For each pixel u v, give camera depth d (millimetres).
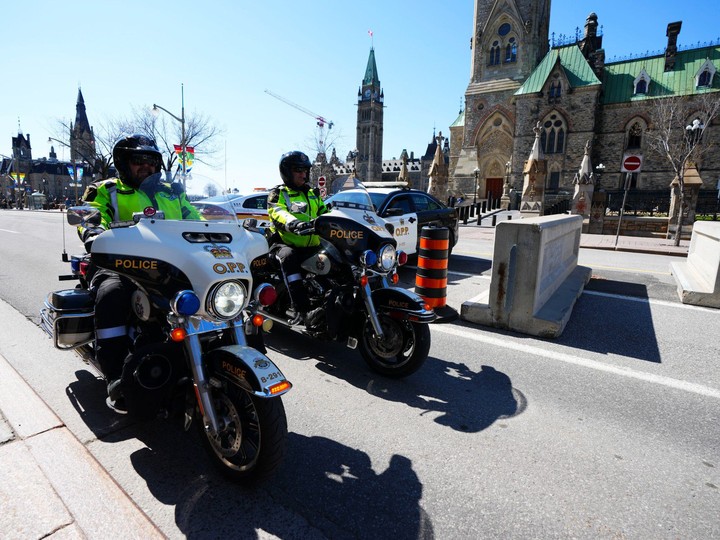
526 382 3877
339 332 3842
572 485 2506
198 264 2299
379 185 10703
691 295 6566
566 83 39156
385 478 2533
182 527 2121
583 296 7078
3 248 11797
